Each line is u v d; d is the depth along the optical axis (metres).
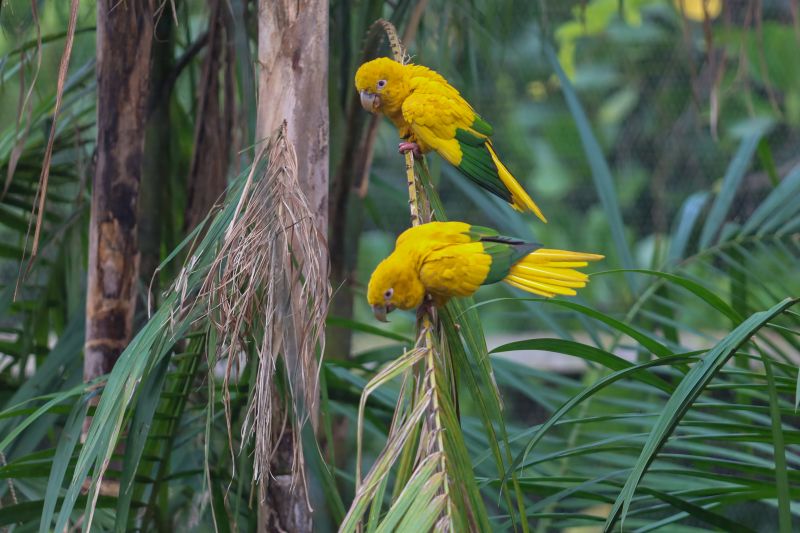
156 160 6.25
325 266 5.35
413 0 6.27
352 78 6.23
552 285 5.26
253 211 5.33
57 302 6.31
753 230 6.40
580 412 6.32
